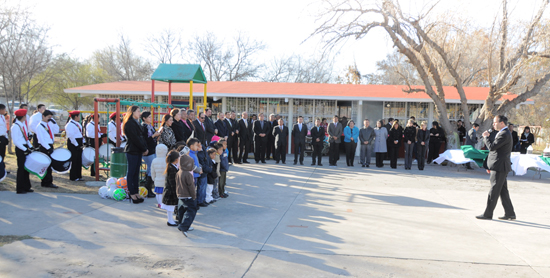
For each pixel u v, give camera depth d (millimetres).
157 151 6441
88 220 5707
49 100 29922
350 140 13102
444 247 4852
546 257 4555
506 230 5688
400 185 9555
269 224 5762
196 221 5867
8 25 13719
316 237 5160
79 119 8766
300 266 4117
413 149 13844
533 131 27281
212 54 42094
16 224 5410
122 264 4090
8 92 16375
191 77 11078
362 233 5391
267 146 14344
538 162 10703
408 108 16953
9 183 8391
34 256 4250
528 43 12758
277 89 17547
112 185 7230
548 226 5953
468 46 13953
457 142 13883
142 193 7230
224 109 17266
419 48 12953
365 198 7863
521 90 19000
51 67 17219
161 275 3826
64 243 4695
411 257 4457
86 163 9031
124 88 16891
